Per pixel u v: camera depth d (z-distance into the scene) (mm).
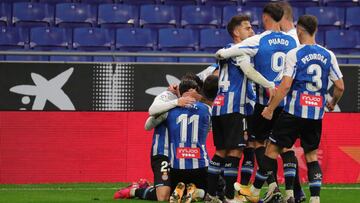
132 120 33219
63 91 32969
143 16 46812
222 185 24422
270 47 22625
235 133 22312
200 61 39406
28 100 32844
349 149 33781
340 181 33781
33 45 44062
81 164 33094
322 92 21781
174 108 25484
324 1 48781
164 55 33500
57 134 32969
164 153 25891
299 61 21453
